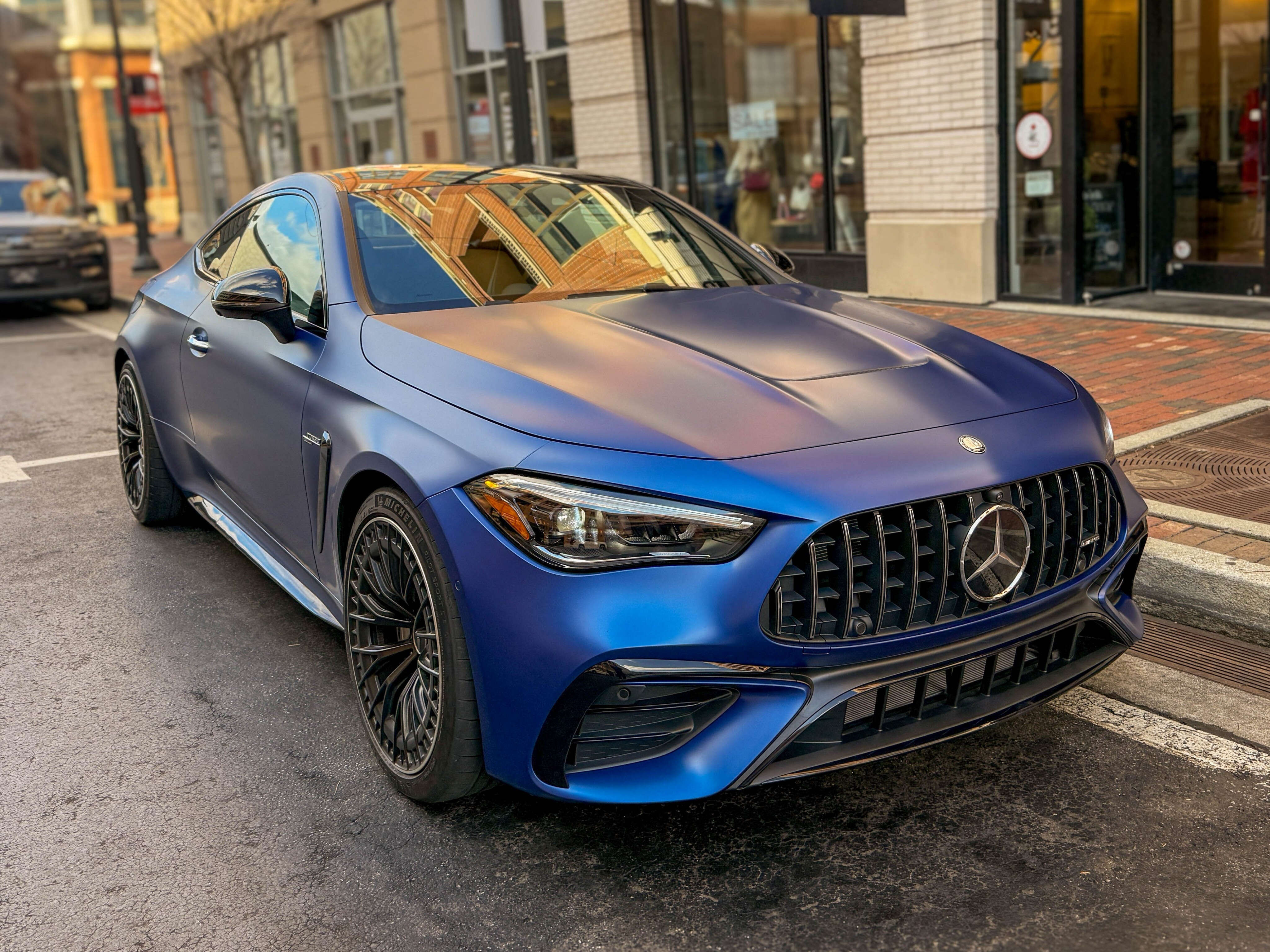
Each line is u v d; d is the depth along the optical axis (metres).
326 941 2.34
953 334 3.25
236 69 19.89
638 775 2.36
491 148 15.82
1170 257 9.29
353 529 2.92
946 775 2.89
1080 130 8.80
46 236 13.52
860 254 10.81
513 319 3.10
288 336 3.36
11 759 3.16
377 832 2.73
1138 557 2.98
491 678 2.42
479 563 2.42
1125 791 2.77
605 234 3.75
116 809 2.88
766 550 2.30
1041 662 2.70
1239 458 4.92
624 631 2.27
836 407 2.60
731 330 3.05
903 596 2.42
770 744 2.32
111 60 40.12
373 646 2.95
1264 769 2.85
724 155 12.08
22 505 5.67
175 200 38.88
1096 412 2.92
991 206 9.42
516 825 2.74
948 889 2.41
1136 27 8.92
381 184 3.77
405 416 2.75
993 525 2.47
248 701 3.46
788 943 2.26
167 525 5.23
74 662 3.79
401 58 17.09
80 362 10.27
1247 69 8.49
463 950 2.29
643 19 12.59
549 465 2.39
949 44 9.33
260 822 2.80
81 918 2.44
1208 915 2.29
